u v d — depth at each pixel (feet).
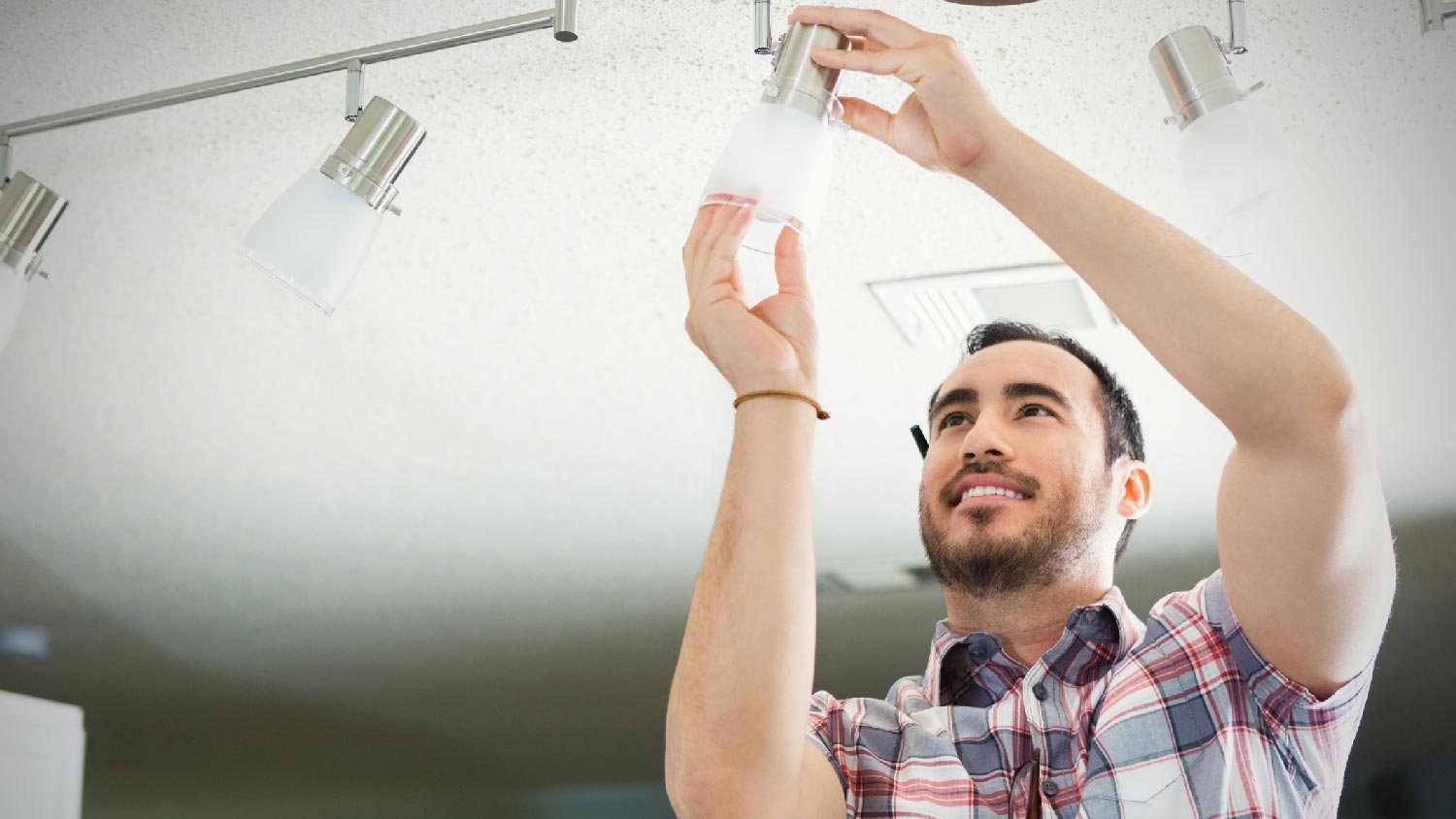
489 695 13.11
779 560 3.38
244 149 6.86
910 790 3.86
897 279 7.32
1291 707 3.65
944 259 7.13
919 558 9.97
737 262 3.79
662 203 6.96
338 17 6.04
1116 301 3.30
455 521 10.20
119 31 6.27
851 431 8.72
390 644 12.16
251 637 12.18
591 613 11.27
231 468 9.82
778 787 3.34
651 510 9.85
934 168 3.76
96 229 7.56
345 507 10.18
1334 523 3.26
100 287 8.04
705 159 6.61
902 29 3.79
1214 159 4.05
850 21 3.86
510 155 6.72
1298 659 3.57
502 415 8.98
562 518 10.05
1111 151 6.42
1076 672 3.92
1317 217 6.67
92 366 8.79
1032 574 4.14
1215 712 3.69
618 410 8.82
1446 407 7.91
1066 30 5.73
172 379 8.90
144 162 7.02
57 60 6.52
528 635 11.76
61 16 6.23
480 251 7.45
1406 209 6.55
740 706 3.30
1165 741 3.67
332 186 4.85
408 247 7.47
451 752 14.52
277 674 13.00
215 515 10.45
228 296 8.01
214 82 5.50
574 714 13.44
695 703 3.36
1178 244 3.26
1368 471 3.24
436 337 8.21
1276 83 6.01
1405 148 6.21
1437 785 11.18
